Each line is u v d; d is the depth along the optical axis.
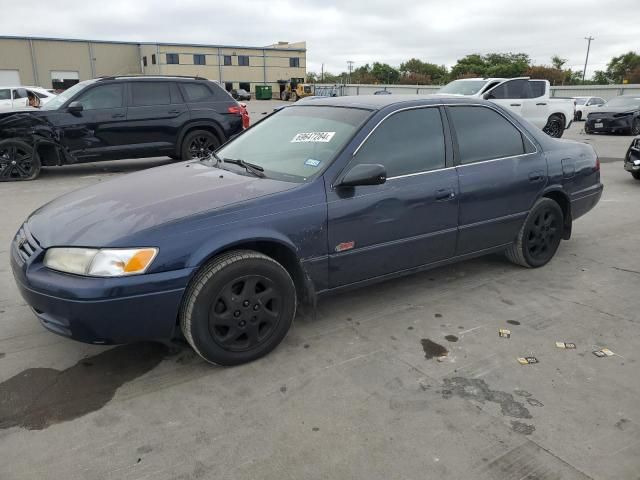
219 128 10.16
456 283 4.38
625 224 6.36
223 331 3.01
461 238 3.99
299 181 3.27
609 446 2.40
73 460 2.31
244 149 4.02
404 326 3.60
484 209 4.07
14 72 55.44
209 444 2.42
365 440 2.44
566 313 3.82
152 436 2.47
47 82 57.44
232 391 2.84
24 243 3.04
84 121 8.98
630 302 4.02
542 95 15.29
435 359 3.17
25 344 3.32
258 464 2.29
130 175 3.91
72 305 2.63
